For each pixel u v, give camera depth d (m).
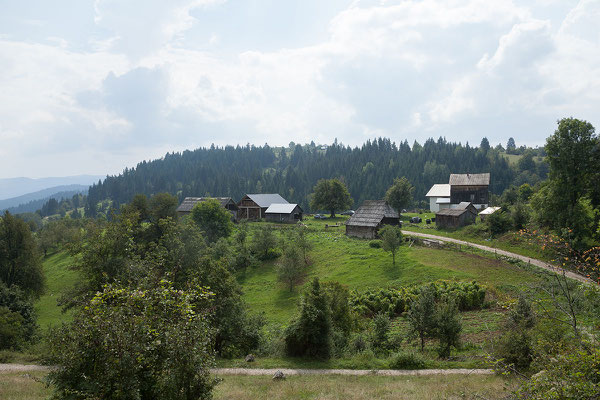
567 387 8.67
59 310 59.19
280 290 57.09
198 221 82.00
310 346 26.88
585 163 52.81
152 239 59.69
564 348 10.80
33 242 59.50
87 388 10.45
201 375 11.34
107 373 10.39
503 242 62.06
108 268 36.38
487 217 71.12
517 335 20.41
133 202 69.81
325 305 27.22
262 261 70.69
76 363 10.89
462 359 26.23
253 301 53.81
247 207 120.50
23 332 37.09
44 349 30.34
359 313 40.84
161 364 11.01
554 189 54.22
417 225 95.25
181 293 12.10
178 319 11.60
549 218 54.72
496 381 19.17
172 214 72.62
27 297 54.94
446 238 71.88
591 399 8.56
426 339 32.50
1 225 57.44
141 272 15.48
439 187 123.00
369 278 52.75
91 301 11.45
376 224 77.12
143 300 11.54
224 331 29.16
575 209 50.97
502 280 44.97
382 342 30.12
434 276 48.50
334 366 24.67
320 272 61.00
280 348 27.95
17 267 56.81
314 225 99.50
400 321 39.19
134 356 10.59
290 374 22.83
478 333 32.56
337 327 32.12
